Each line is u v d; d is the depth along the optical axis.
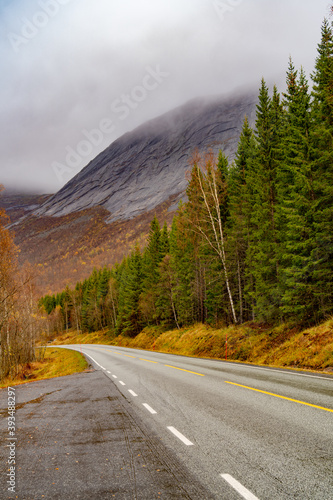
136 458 4.14
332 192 15.55
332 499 2.90
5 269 24.77
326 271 15.83
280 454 4.01
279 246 19.14
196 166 24.52
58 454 4.47
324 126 16.33
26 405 8.56
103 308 84.31
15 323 29.70
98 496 3.15
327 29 18.39
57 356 41.38
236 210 25.81
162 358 21.52
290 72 21.73
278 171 19.20
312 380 9.37
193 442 4.66
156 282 48.34
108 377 13.66
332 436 4.55
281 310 18.80
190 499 3.00
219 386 9.23
